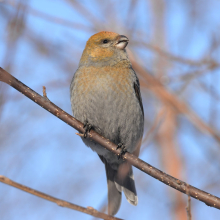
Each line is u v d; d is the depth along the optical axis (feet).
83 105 31.89
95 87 31.60
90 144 33.32
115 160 34.96
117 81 31.96
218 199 24.21
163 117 36.70
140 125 33.58
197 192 24.61
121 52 33.78
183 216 38.75
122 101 31.78
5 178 17.01
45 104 28.07
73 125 29.30
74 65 43.78
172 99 38.14
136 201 34.58
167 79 40.57
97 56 33.37
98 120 31.91
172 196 40.68
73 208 18.56
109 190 35.37
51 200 18.07
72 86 33.01
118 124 32.17
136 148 35.29
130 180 35.35
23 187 17.28
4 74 25.82
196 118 36.96
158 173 26.32
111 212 34.50
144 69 41.09
